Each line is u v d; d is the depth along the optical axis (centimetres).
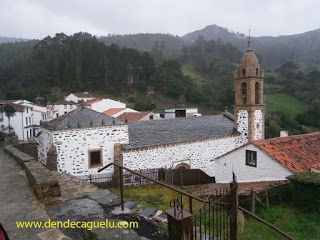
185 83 7431
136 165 1875
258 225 1142
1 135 4397
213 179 1950
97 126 1786
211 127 2397
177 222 451
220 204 532
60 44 8750
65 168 1723
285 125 4559
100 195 689
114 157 1819
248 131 2297
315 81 6581
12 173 809
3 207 585
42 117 5916
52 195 645
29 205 593
